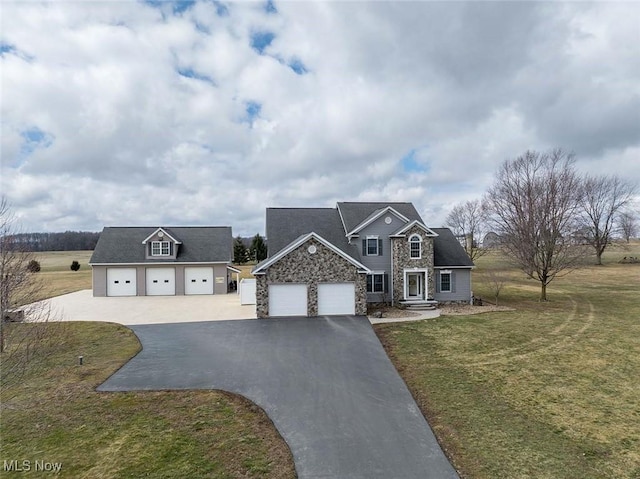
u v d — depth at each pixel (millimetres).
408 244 23625
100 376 11633
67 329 17469
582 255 27391
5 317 11914
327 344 15164
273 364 12867
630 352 14109
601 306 23969
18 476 6668
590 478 6688
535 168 31469
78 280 39875
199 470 6910
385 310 22422
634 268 47562
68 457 7270
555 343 15297
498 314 21234
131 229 32156
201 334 16750
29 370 11383
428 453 7590
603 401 9938
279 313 20422
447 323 18844
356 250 24344
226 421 8867
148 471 6848
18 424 8562
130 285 29547
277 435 8266
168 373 12008
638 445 7777
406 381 11367
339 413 9344
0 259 12531
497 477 6754
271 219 26859
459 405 9742
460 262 24891
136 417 9000
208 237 32719
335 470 7012
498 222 33656
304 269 20562
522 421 8867
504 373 11977
